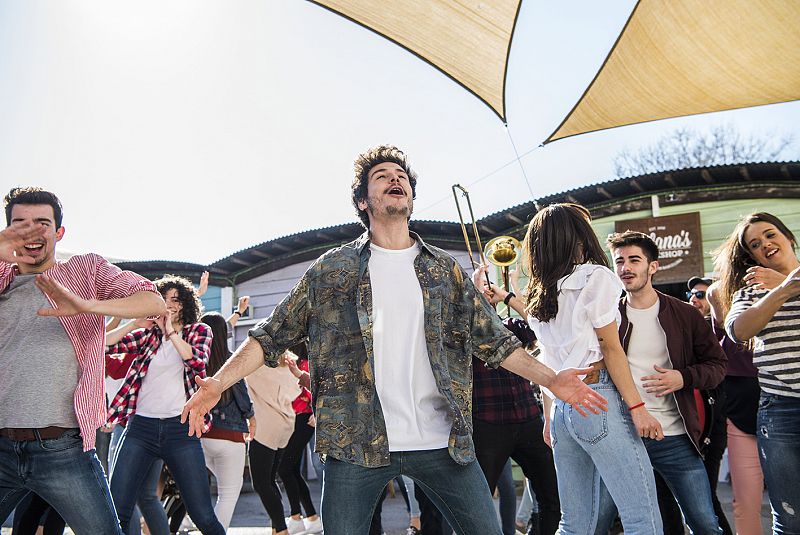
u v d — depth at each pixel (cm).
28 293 292
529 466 388
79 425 285
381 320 250
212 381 245
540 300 308
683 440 327
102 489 293
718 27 583
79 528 287
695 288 563
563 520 299
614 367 282
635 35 609
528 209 848
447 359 254
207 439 464
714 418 361
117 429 505
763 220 366
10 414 279
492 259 479
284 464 595
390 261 260
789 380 316
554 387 253
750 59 614
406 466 243
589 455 292
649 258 348
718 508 403
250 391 530
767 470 322
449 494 246
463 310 260
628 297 352
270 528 650
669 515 397
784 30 575
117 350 430
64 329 291
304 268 1005
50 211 299
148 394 409
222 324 489
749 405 391
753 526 384
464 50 627
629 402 279
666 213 821
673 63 630
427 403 249
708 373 327
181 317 437
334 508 238
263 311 1018
